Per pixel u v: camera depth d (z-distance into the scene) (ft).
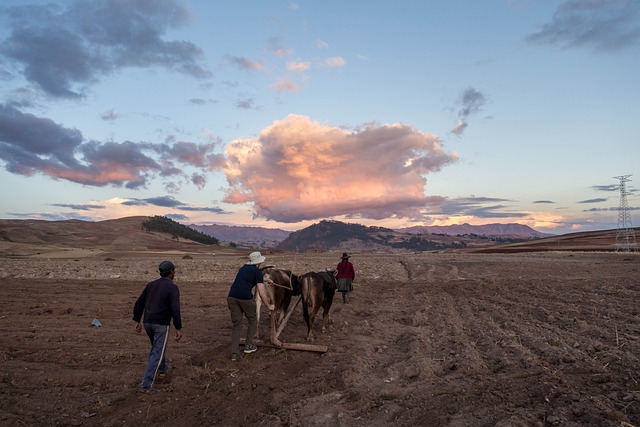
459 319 41.42
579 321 35.22
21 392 22.38
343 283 52.85
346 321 41.93
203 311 46.88
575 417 17.01
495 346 29.07
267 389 23.08
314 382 24.08
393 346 32.09
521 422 16.51
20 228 586.86
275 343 29.89
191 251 490.90
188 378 24.47
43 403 20.92
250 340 29.50
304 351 30.19
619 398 18.45
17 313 44.83
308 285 33.65
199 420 19.48
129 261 142.41
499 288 65.16
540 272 93.91
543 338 30.04
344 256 53.78
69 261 140.87
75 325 39.04
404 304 53.36
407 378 23.95
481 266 115.44
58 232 609.42
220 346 31.71
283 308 34.83
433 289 69.00
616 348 26.48
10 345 31.45
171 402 21.35
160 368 24.64
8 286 69.10
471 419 17.66
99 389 23.17
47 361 27.84
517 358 25.99
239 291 28.76
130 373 25.18
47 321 40.73
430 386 22.16
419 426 17.70
